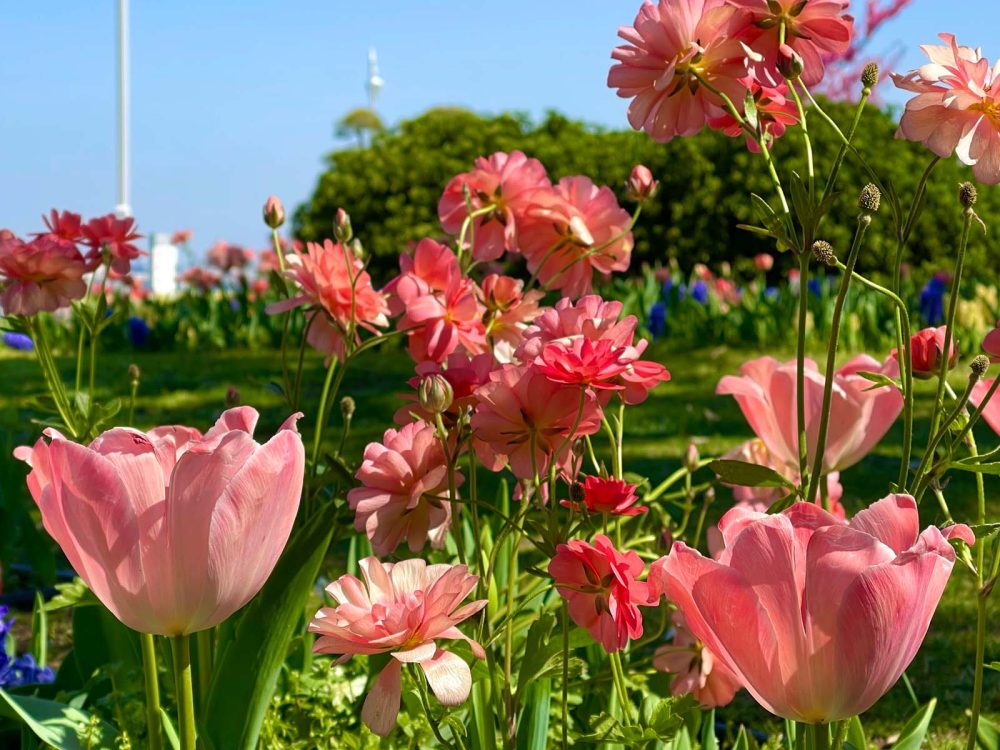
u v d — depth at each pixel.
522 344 1.35
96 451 1.06
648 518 2.09
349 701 2.05
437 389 1.30
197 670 1.66
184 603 1.04
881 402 1.86
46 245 2.15
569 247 1.96
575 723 1.96
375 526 1.37
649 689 1.89
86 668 2.01
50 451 1.02
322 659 2.24
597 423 1.30
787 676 0.93
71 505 1.00
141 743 1.61
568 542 1.22
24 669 2.20
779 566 0.92
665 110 1.39
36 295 2.16
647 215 14.00
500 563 2.05
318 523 1.48
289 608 1.43
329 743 1.90
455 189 1.97
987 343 1.26
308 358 10.39
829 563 0.91
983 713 2.88
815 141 12.27
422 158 15.42
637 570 1.19
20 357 10.79
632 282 11.68
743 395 1.90
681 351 9.34
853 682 0.92
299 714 1.95
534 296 1.83
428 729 1.70
